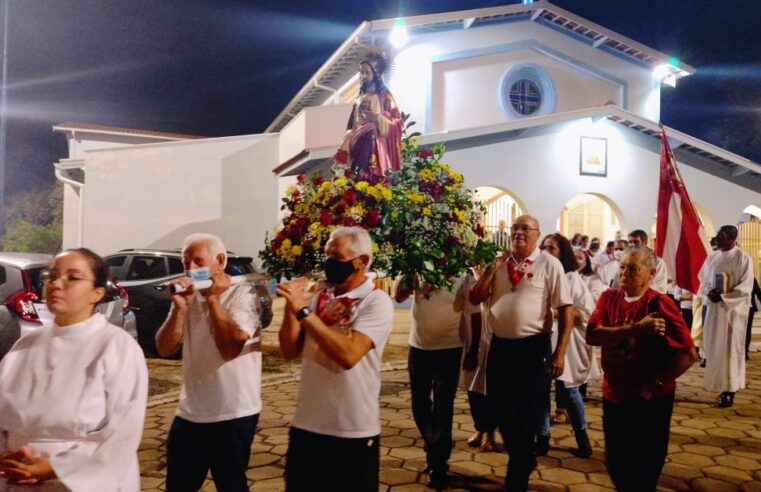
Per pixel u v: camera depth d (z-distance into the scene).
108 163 18.98
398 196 4.17
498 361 4.46
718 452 5.54
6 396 2.46
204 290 3.46
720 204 16.95
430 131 17.31
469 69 17.86
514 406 4.34
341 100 20.78
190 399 3.34
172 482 3.34
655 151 16.77
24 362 2.51
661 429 3.65
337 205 3.92
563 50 18.92
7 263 7.59
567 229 20.75
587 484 4.77
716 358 7.21
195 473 3.34
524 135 15.57
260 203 19.59
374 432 3.04
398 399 7.46
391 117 8.01
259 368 3.49
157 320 10.04
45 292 2.55
